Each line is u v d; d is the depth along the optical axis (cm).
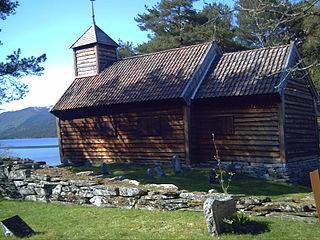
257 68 1770
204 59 1956
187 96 1791
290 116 1739
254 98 1650
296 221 790
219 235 707
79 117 2228
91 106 2077
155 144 1938
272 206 833
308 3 970
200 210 884
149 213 903
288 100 1733
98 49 2431
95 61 2431
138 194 968
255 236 695
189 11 3262
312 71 2836
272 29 981
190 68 1928
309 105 2031
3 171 1241
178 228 771
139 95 1923
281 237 685
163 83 1923
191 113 1844
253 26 2784
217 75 1884
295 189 1466
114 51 2558
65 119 2289
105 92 2131
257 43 3116
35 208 1054
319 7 2041
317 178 790
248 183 1516
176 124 1859
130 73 2195
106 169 1712
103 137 2136
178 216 860
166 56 2175
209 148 1828
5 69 1841
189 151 1811
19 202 1150
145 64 2211
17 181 1202
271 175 1638
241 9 964
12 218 779
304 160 1845
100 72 2414
